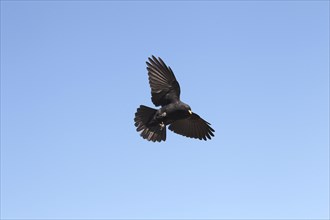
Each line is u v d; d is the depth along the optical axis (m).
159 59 15.95
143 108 16.41
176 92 16.16
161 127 16.45
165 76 16.05
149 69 16.16
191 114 16.20
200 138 17.78
